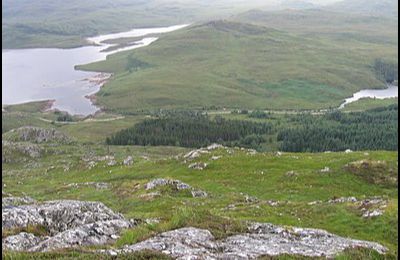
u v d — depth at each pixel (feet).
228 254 76.69
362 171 264.31
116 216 111.14
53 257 71.15
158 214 122.42
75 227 98.48
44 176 394.32
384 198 175.22
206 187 261.24
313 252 82.84
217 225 99.09
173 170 318.45
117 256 71.05
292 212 174.29
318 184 250.78
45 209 104.17
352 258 81.35
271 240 90.79
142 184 255.09
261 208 181.47
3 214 98.48
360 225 150.61
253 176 276.62
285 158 315.37
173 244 80.33
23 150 550.36
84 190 279.28
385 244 129.70
